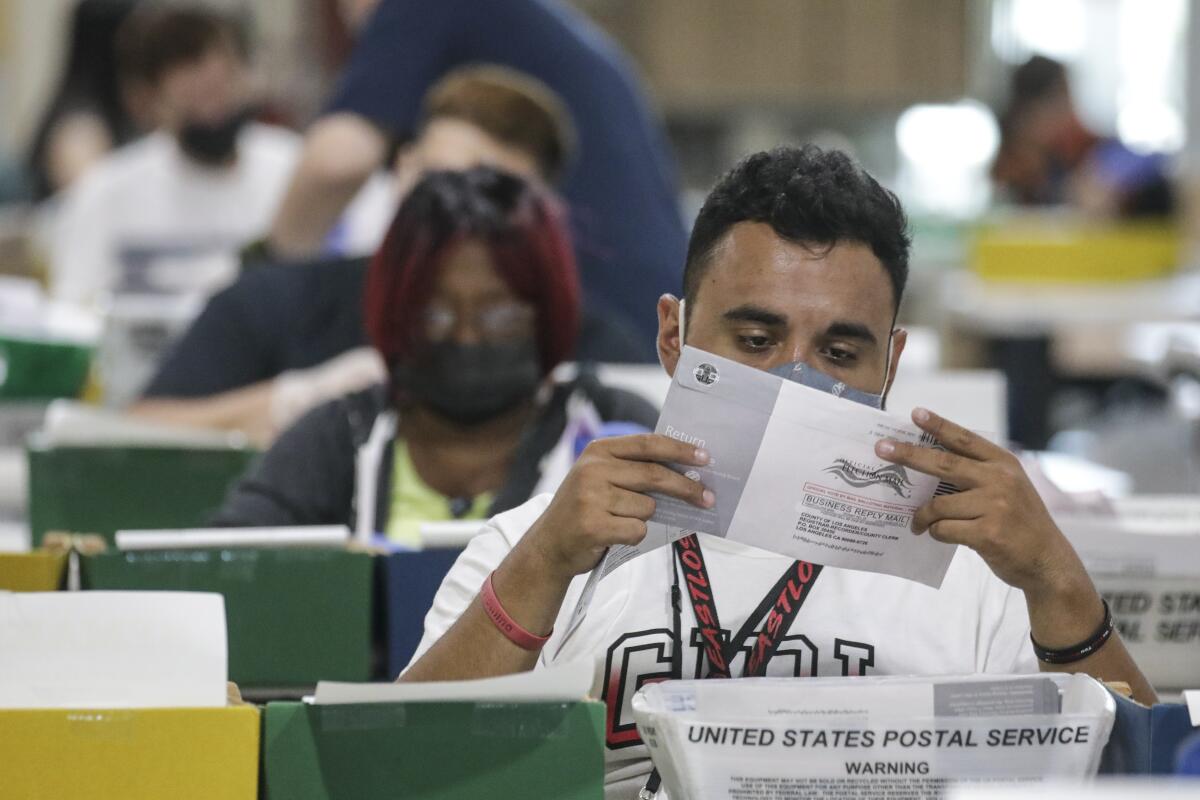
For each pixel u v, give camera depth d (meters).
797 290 5.56
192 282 18.95
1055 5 32.06
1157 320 20.30
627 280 12.95
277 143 20.14
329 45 27.16
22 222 23.39
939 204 30.16
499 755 4.97
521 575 5.37
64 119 23.95
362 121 13.30
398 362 8.52
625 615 5.87
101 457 9.46
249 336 11.80
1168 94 32.19
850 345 5.61
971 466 5.32
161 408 11.49
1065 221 26.64
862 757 4.80
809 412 5.20
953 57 30.25
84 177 23.70
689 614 5.87
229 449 9.59
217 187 19.44
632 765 5.82
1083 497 8.12
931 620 5.94
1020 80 28.47
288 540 7.11
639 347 11.10
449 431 8.62
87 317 15.46
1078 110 29.81
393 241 8.51
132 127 24.09
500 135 11.67
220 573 6.96
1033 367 20.62
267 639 6.99
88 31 23.75
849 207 5.60
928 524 5.35
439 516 8.56
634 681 5.81
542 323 8.57
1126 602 7.31
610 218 13.02
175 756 4.90
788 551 5.38
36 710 4.86
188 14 19.53
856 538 5.38
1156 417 23.69
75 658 5.11
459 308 8.40
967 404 10.27
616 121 13.28
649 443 5.25
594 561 5.35
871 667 5.84
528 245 8.46
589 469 5.29
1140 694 5.62
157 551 6.97
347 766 4.96
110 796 4.88
